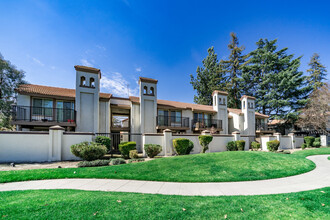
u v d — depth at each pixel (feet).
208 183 19.61
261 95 109.70
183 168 25.08
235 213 10.89
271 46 108.99
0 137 28.14
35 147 29.89
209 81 113.50
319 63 119.44
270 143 51.62
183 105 69.36
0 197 13.08
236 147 49.65
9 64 65.51
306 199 13.62
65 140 32.14
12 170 22.68
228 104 113.60
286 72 95.20
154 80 57.57
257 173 24.17
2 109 61.52
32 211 10.51
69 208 11.01
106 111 51.49
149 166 25.52
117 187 17.34
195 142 44.45
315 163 33.50
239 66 118.62
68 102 48.98
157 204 12.13
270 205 12.28
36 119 44.83
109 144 36.65
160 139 40.19
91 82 52.60
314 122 76.54
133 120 54.49
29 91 43.70
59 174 21.22
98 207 11.28
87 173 21.99
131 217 10.06
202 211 11.09
